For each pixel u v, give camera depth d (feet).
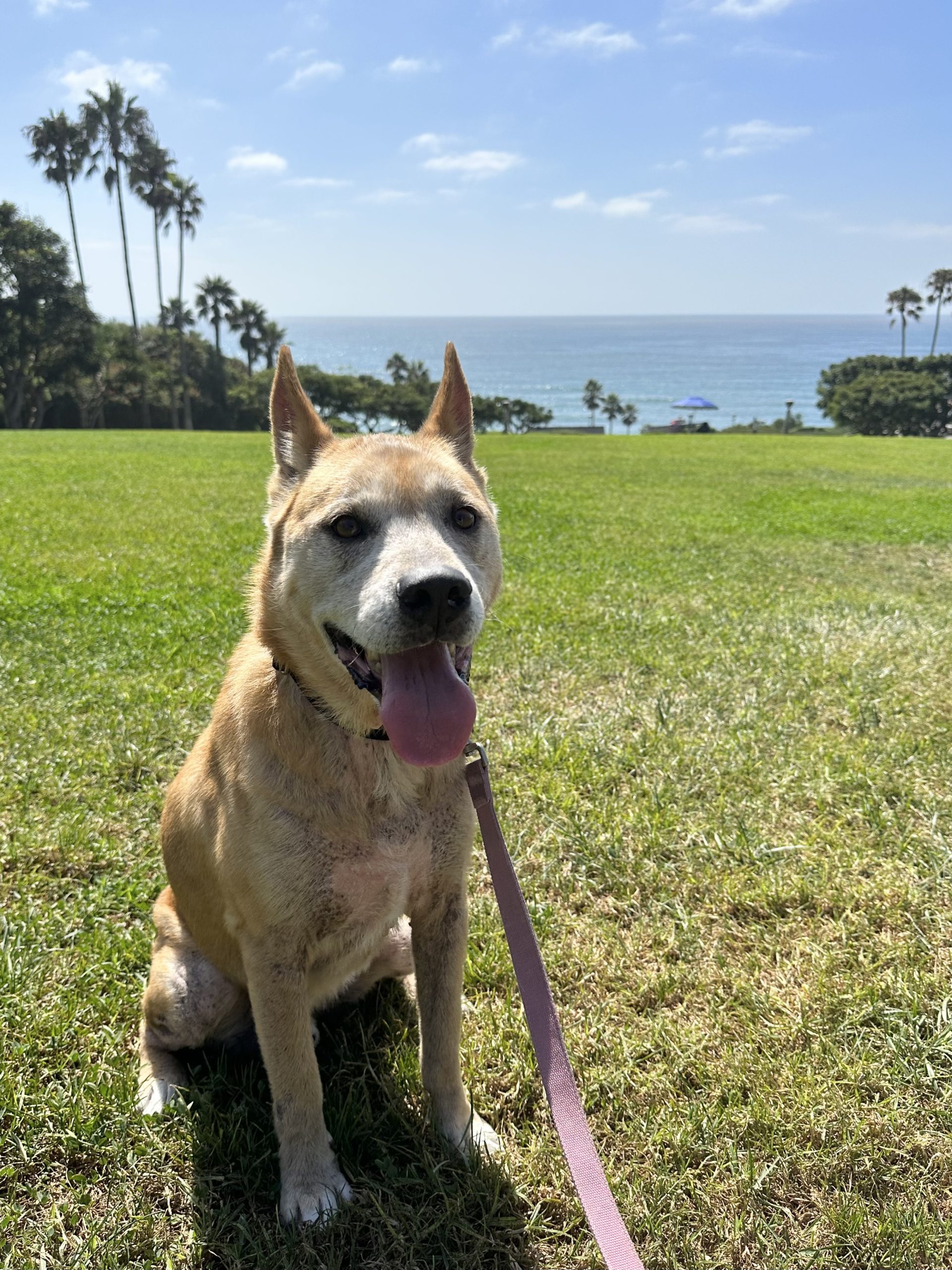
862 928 2.48
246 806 1.90
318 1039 2.28
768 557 7.88
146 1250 1.73
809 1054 2.09
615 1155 1.90
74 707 3.83
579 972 2.40
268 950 1.90
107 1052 2.12
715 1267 1.69
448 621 1.81
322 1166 1.85
